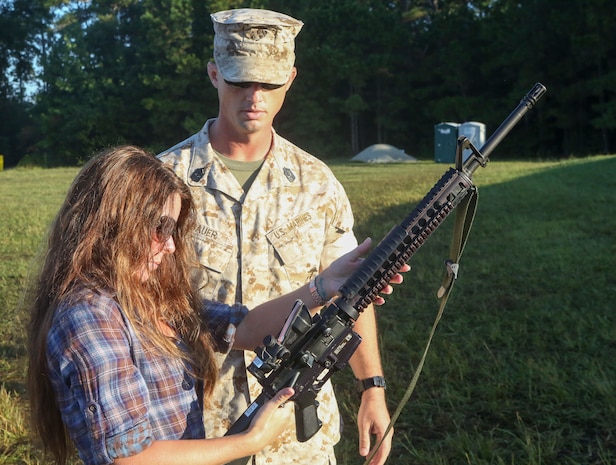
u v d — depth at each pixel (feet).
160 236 6.18
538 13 134.51
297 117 162.91
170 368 6.18
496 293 24.06
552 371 16.46
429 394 16.08
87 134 163.94
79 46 169.17
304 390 6.75
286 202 8.71
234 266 8.45
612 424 14.15
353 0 160.56
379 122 160.86
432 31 157.99
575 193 47.80
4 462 13.24
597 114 141.49
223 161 8.78
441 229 35.88
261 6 159.22
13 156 184.75
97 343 5.59
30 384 5.95
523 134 147.23
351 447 13.84
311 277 8.73
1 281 26.66
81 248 5.87
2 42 189.98
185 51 161.38
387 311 22.59
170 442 5.81
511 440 13.91
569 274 25.93
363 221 39.52
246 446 6.13
